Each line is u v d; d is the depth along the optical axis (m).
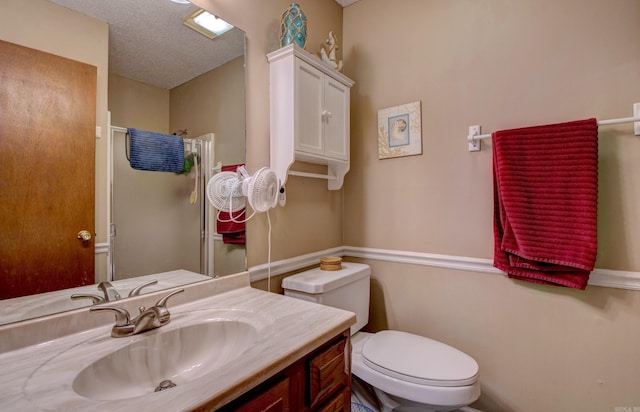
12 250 0.76
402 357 1.27
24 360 0.69
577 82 1.29
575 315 1.29
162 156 1.07
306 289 1.35
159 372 0.82
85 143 0.89
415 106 1.69
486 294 1.49
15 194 0.76
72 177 0.86
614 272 1.21
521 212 1.30
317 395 0.80
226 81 1.26
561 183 1.24
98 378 0.70
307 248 1.68
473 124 1.52
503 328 1.45
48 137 0.82
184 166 1.13
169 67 1.09
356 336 1.55
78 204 0.87
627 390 1.20
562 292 1.32
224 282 1.21
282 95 1.38
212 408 0.54
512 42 1.43
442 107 1.61
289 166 1.35
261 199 1.20
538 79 1.37
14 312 0.76
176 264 1.10
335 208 1.89
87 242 0.89
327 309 0.99
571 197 1.22
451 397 1.09
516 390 1.42
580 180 1.21
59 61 0.84
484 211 1.49
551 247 1.24
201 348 0.91
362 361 1.30
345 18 1.97
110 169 0.94
